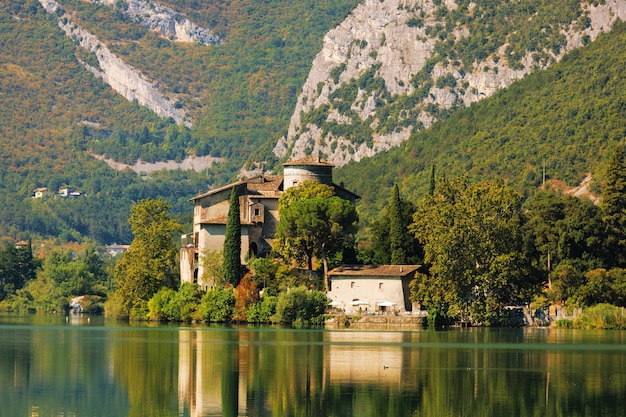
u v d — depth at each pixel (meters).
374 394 173.12
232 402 165.88
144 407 162.00
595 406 164.25
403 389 178.12
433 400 168.38
